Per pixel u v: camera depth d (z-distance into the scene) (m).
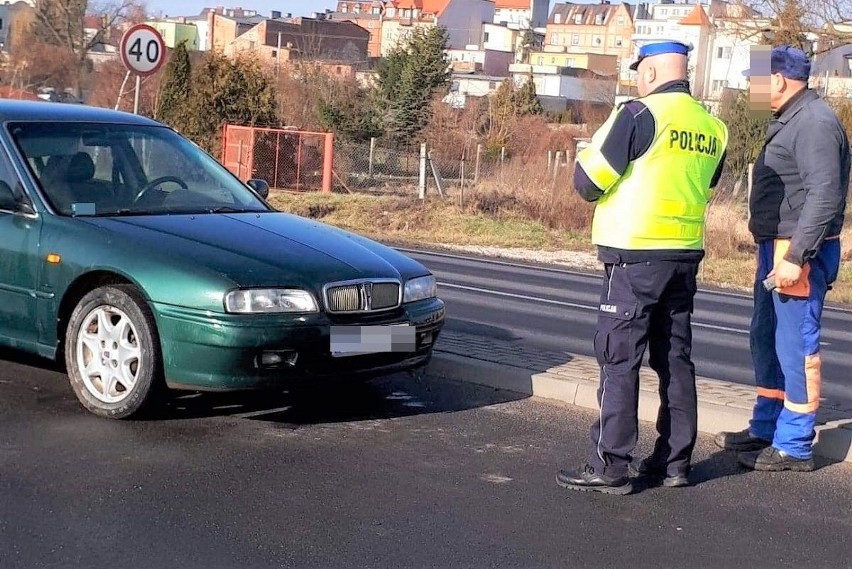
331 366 5.91
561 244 21.03
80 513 4.57
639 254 4.91
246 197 7.23
